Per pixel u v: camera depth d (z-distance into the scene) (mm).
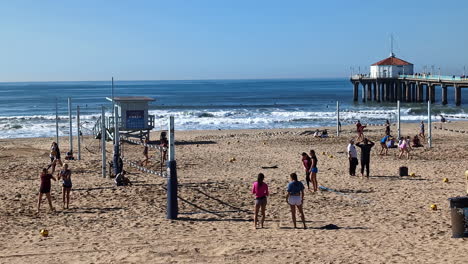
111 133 30234
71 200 15055
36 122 50281
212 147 29125
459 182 17188
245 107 77625
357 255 9430
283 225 12016
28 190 16594
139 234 11375
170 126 12805
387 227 11547
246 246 10242
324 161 22922
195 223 12391
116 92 154875
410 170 19859
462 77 64438
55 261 9508
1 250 10250
